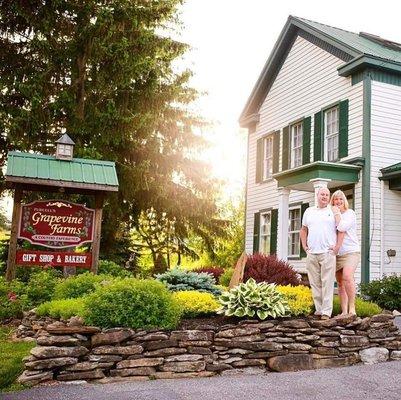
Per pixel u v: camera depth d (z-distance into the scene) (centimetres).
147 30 1334
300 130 1603
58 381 481
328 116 1460
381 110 1289
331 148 1431
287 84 1680
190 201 1689
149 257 2348
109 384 484
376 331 634
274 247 1642
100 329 513
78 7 1324
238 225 2602
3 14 1295
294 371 559
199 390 466
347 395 459
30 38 1355
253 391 467
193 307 597
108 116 1302
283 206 1380
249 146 1898
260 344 562
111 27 1276
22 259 876
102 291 547
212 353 544
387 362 616
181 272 748
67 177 908
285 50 1706
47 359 484
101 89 1353
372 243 1233
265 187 1756
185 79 1515
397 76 1328
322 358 586
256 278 777
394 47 1538
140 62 1302
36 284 827
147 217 1789
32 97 1242
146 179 1459
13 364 511
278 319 599
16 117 1249
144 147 1533
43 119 1287
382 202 1256
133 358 512
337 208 633
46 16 1290
